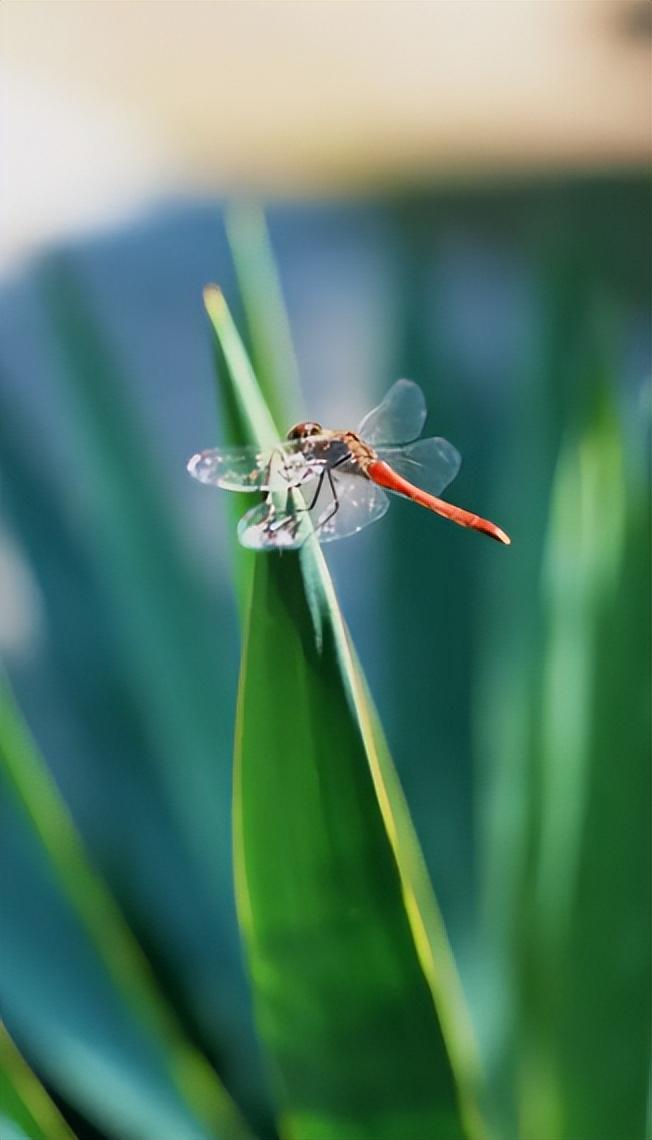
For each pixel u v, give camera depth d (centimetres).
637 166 125
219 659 65
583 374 60
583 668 59
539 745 60
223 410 53
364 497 56
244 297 58
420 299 68
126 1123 57
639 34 155
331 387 98
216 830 63
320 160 140
